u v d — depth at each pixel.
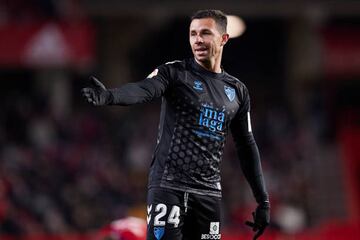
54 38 79.81
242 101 23.67
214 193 22.94
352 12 93.50
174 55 100.81
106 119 85.94
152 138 81.50
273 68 101.50
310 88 96.25
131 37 92.06
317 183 83.62
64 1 81.94
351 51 92.75
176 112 22.78
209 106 22.86
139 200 71.81
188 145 22.64
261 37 101.25
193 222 22.86
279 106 95.00
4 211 61.75
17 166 68.25
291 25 96.31
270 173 77.31
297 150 83.06
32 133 76.06
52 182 68.12
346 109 98.81
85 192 68.56
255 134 83.62
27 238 59.94
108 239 29.62
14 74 92.56
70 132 78.38
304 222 73.75
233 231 65.12
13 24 79.88
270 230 65.88
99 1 88.31
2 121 76.81
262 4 91.38
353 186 85.19
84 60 80.06
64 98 89.50
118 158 77.19
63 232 64.94
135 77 100.12
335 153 86.56
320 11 93.25
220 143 23.09
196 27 22.88
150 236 22.42
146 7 89.25
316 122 88.25
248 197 73.69
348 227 63.84
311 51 95.38
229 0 90.56
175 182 22.50
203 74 23.08
